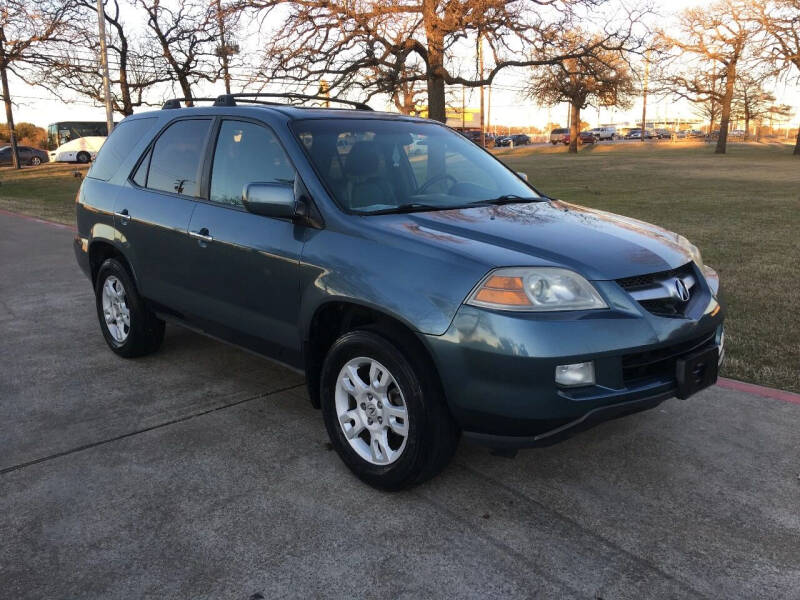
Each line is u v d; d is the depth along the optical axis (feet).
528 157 172.04
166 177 14.85
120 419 13.21
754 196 59.52
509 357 8.77
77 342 18.26
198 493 10.46
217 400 14.19
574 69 81.15
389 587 8.32
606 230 10.98
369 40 68.64
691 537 9.33
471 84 74.59
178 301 14.42
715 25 159.02
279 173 12.12
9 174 121.08
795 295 22.15
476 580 8.43
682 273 10.56
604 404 9.05
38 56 96.63
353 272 10.27
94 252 17.11
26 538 9.29
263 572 8.60
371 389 10.39
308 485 10.73
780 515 9.84
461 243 9.81
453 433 9.95
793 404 13.71
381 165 12.52
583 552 9.00
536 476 11.01
